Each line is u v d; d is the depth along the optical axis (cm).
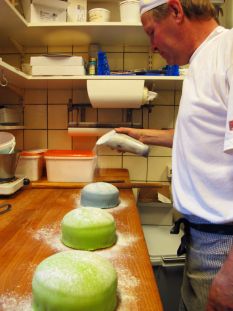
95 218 66
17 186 113
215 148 62
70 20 137
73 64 134
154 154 166
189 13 70
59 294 41
